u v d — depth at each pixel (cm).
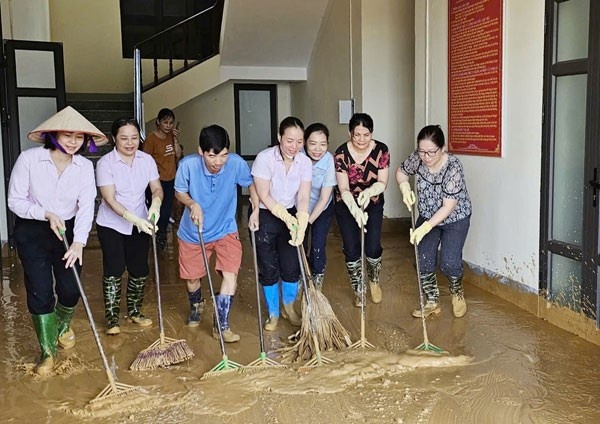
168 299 437
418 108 512
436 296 390
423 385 287
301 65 848
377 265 411
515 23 388
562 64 348
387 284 463
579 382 288
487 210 430
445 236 375
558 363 310
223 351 307
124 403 270
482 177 433
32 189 299
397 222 672
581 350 327
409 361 308
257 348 340
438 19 475
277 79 848
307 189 350
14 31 630
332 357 315
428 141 345
